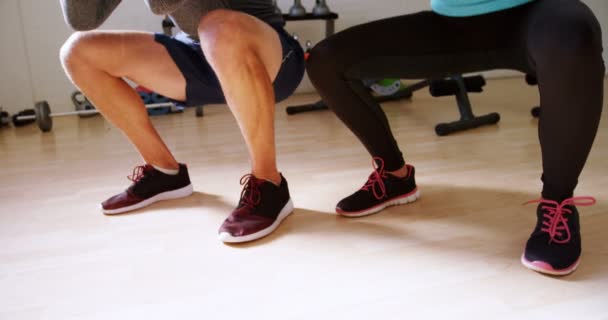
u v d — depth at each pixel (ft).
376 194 4.41
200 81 4.34
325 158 6.23
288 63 4.28
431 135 7.25
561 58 3.03
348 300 3.09
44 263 3.66
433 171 5.57
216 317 2.95
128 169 6.00
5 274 3.51
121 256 3.74
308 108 9.23
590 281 3.22
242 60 3.63
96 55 4.12
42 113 8.11
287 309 3.01
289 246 3.84
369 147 4.44
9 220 4.45
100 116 9.52
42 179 5.66
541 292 3.12
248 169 5.88
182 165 4.90
